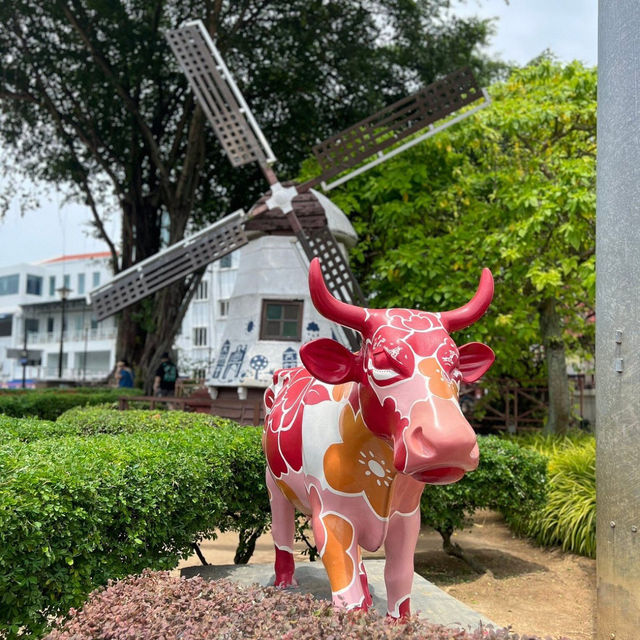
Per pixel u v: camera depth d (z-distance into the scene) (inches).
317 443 127.6
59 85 636.7
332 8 576.7
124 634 94.0
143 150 658.2
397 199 448.5
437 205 443.8
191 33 458.0
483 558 268.2
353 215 488.1
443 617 150.4
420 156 443.5
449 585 238.4
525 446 370.3
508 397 491.5
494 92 458.0
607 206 166.6
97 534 138.6
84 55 605.0
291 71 602.5
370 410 115.3
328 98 631.8
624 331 159.8
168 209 627.2
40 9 581.9
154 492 154.2
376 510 124.2
